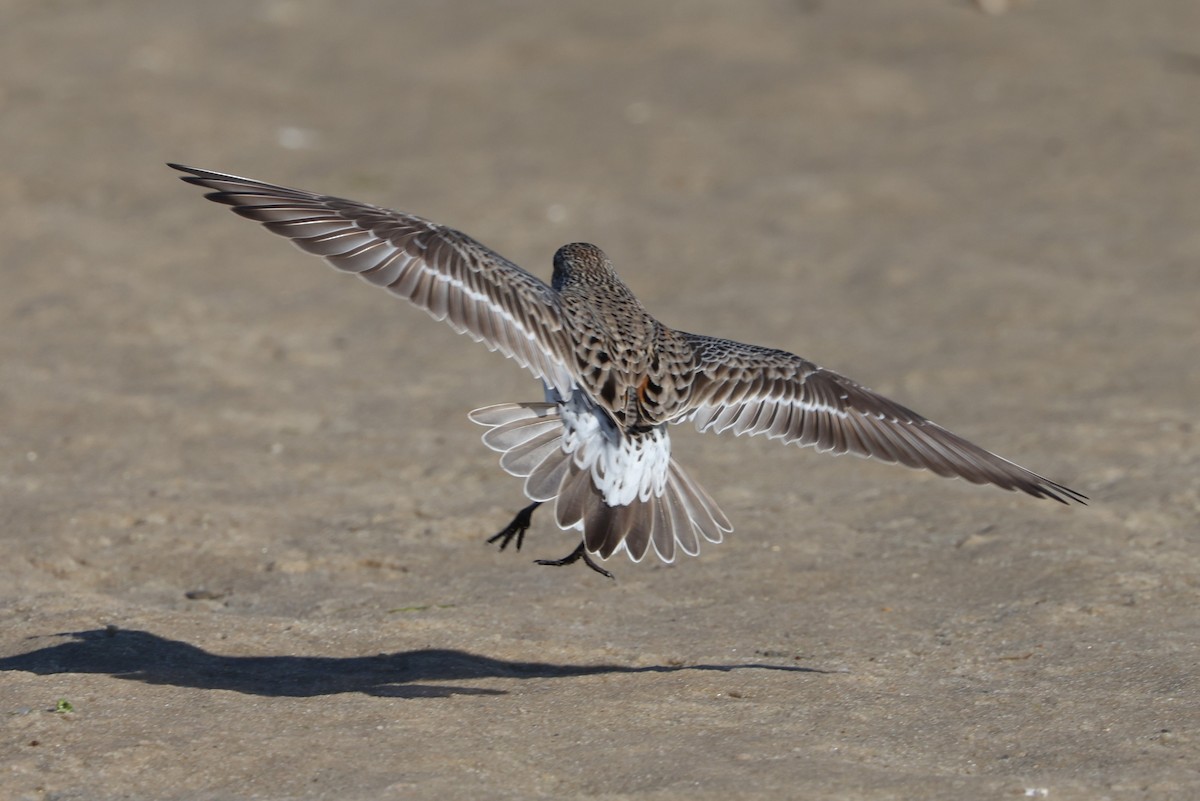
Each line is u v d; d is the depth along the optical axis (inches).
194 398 659.4
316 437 617.6
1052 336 741.3
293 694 378.6
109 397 654.5
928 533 509.7
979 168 1050.1
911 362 710.5
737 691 380.8
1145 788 320.5
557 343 336.2
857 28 1371.8
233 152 1095.6
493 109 1213.7
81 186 997.2
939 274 843.4
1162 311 771.4
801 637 426.0
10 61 1293.1
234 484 560.1
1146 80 1229.1
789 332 756.6
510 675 395.5
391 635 424.5
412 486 564.1
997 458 338.0
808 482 570.6
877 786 320.5
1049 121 1145.4
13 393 654.5
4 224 906.7
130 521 517.3
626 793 318.0
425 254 321.4
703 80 1262.3
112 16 1464.1
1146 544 490.9
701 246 904.3
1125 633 419.2
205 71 1293.1
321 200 319.6
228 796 317.1
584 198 1000.9
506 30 1408.7
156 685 380.5
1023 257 870.4
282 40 1395.2
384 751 338.6
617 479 338.0
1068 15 1400.1
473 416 335.6
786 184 1022.4
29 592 455.8
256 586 469.4
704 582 470.0
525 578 474.6
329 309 804.0
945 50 1314.0
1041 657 406.0
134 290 807.7
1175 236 896.9
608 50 1353.3
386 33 1416.1
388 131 1157.1
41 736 344.5
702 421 352.5
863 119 1170.6
